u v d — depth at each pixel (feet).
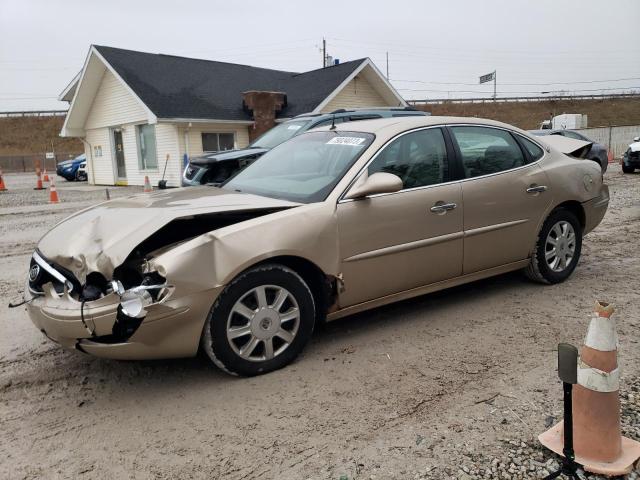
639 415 9.68
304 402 10.63
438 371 11.80
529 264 16.93
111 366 12.59
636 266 19.76
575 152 19.15
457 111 244.63
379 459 8.80
